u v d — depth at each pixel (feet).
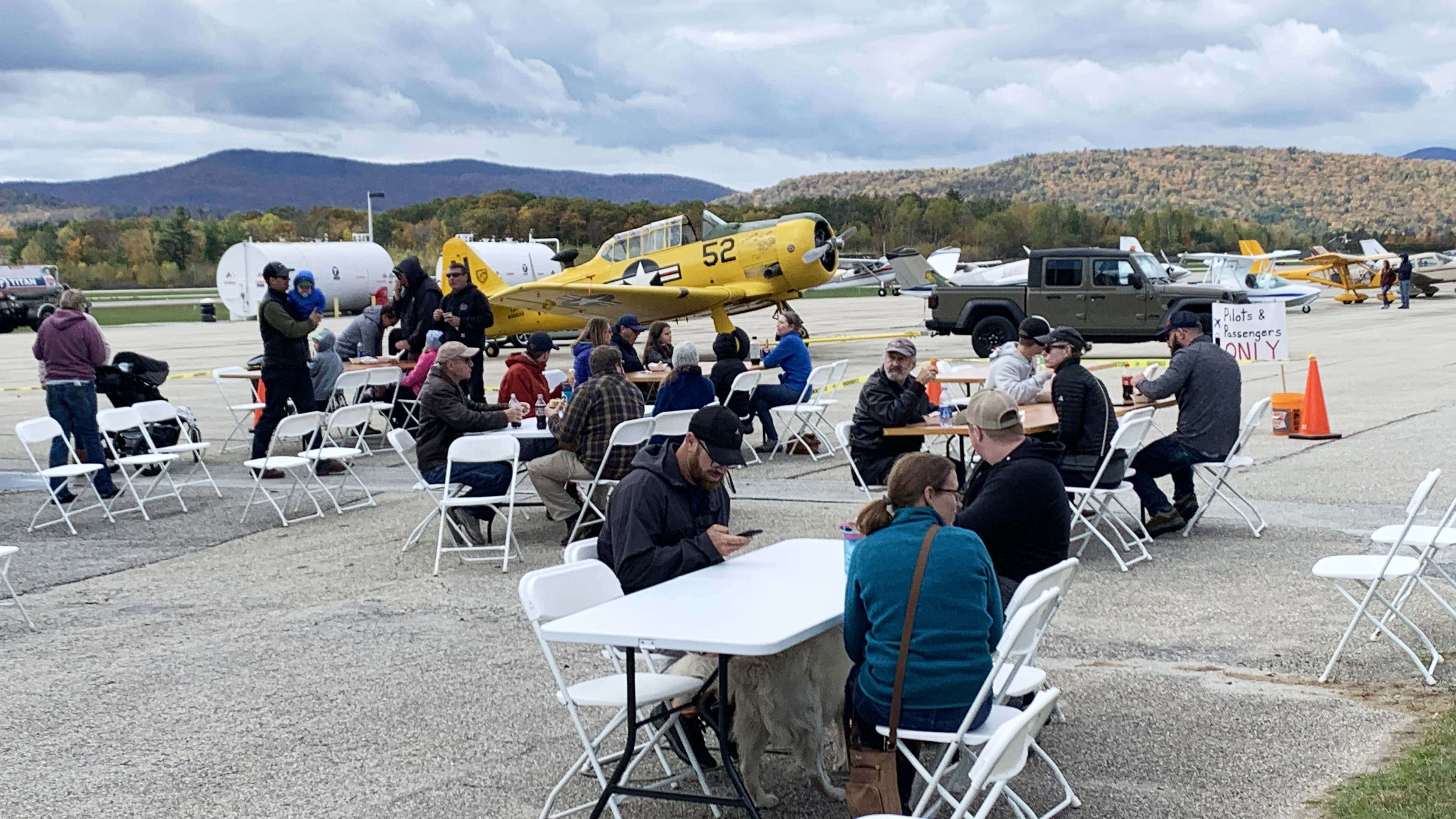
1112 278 66.95
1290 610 19.11
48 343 31.68
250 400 57.98
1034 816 11.78
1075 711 15.10
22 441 27.89
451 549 23.79
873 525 11.80
